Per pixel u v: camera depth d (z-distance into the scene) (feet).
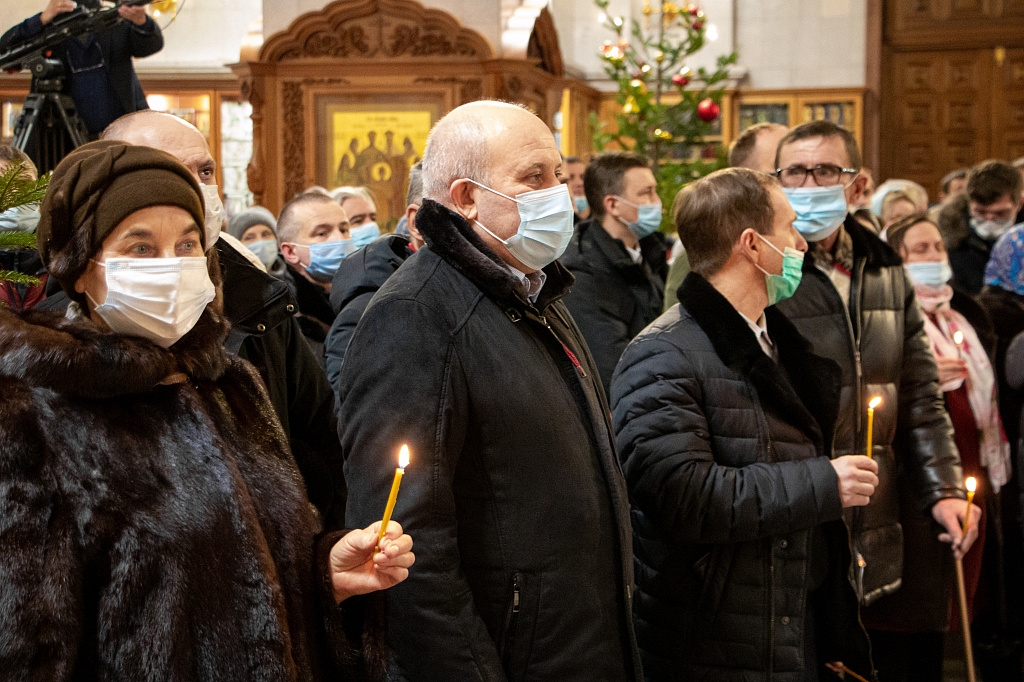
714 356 7.64
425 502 5.52
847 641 7.93
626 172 12.97
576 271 12.71
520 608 5.71
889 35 37.70
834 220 9.16
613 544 6.16
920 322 9.59
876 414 9.01
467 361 5.79
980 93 37.40
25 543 4.37
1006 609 12.61
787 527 7.19
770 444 7.55
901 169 38.22
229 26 30.81
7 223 7.77
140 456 4.77
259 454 5.45
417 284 5.95
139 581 4.57
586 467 6.01
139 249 5.06
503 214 6.13
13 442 4.47
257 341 7.20
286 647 4.89
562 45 35.70
